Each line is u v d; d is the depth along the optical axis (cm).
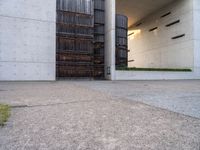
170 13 3009
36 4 2061
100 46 2619
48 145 294
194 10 2605
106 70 2545
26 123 410
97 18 2616
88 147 287
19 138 322
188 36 2664
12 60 1945
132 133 349
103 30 2645
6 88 1162
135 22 3922
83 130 366
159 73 2511
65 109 550
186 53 2698
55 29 2138
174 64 2928
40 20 2070
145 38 3662
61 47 2233
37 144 297
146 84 1580
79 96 819
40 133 348
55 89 1117
